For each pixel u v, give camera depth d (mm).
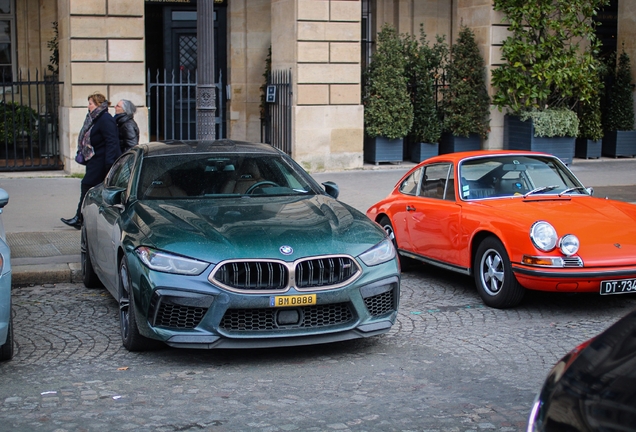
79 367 5793
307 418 4770
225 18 19000
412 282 8922
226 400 5086
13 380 5484
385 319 6023
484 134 18031
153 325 5703
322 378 5539
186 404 5012
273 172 7312
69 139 15633
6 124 16234
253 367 5793
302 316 5699
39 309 7609
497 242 7469
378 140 17578
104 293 8312
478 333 6758
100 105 10578
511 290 7359
